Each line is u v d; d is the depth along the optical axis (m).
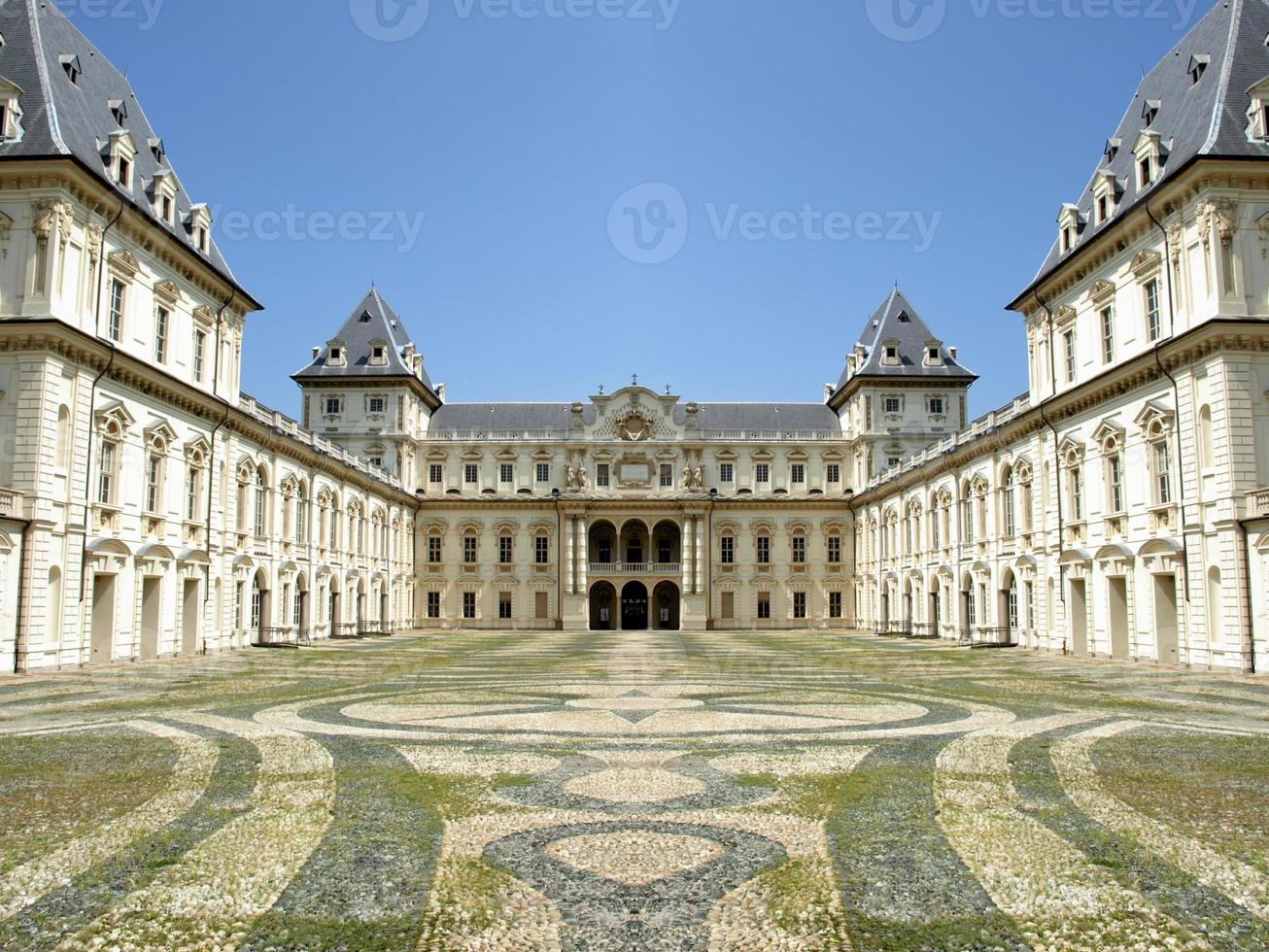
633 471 93.44
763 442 94.12
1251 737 17.98
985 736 18.30
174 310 43.84
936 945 7.95
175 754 16.23
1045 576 47.97
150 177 43.53
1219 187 34.72
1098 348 43.12
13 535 32.56
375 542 78.12
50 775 14.36
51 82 37.41
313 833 11.20
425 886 9.36
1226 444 33.59
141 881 9.44
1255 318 33.78
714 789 13.57
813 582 92.88
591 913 8.66
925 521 68.69
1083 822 11.66
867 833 11.25
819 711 22.33
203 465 46.19
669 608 98.50
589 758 16.05
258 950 7.84
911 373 88.94
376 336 90.06
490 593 92.00
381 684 29.31
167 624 42.50
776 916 8.58
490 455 94.00
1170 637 38.03
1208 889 9.24
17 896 9.02
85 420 36.22
